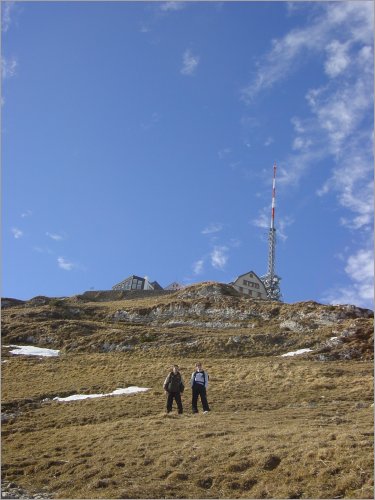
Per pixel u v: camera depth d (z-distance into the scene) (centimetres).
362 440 1644
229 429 2059
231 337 5847
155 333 6278
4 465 1909
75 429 2430
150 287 14250
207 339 5831
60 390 3619
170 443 1905
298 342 5697
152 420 2344
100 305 9138
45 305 8894
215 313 7600
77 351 5991
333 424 2098
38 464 1875
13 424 2731
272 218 12225
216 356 5409
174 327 7350
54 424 2659
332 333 5838
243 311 7469
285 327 6669
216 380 3731
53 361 5234
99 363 4994
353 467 1445
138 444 1944
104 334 6331
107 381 3856
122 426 2306
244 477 1526
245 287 11575
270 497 1402
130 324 7700
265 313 7319
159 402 2962
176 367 2636
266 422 2209
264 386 3400
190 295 9156
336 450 1558
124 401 3041
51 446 2136
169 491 1478
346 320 6556
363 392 3041
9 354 5703
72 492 1563
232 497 1432
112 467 1719
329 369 4019
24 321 7544
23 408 3156
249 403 2820
